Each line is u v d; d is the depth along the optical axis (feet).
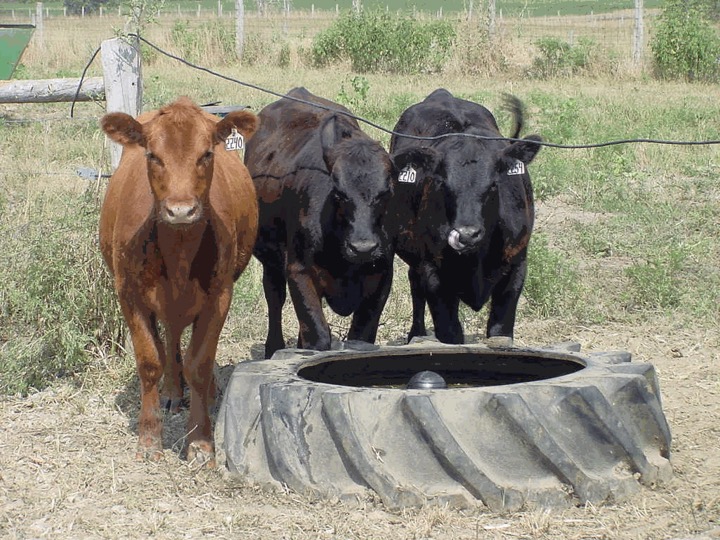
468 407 17.44
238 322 29.17
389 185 22.53
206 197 18.42
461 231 22.66
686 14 89.71
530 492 16.90
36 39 101.14
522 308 30.89
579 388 17.72
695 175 47.78
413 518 16.51
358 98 63.77
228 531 16.39
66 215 26.50
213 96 67.56
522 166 23.41
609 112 64.44
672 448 20.06
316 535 16.11
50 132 51.78
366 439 17.38
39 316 25.27
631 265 34.86
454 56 93.71
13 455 19.90
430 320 30.53
